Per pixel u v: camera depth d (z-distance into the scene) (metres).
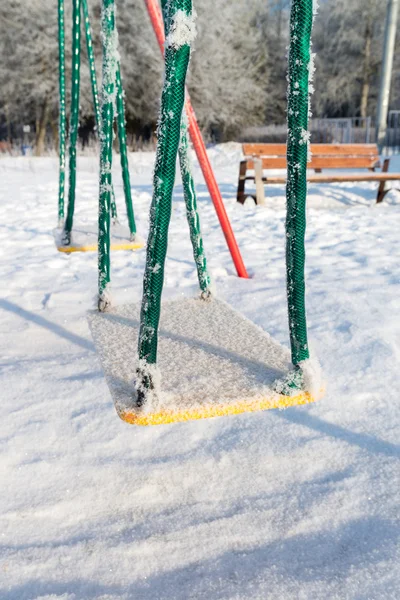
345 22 24.09
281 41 25.36
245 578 1.00
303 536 1.10
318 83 25.08
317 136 18.78
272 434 1.46
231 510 1.18
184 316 1.92
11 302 2.60
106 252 1.97
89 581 1.00
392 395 1.65
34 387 1.70
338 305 2.44
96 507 1.19
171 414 1.20
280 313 2.37
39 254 3.61
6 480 1.27
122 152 3.01
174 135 1.16
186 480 1.28
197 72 19.58
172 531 1.12
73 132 2.94
